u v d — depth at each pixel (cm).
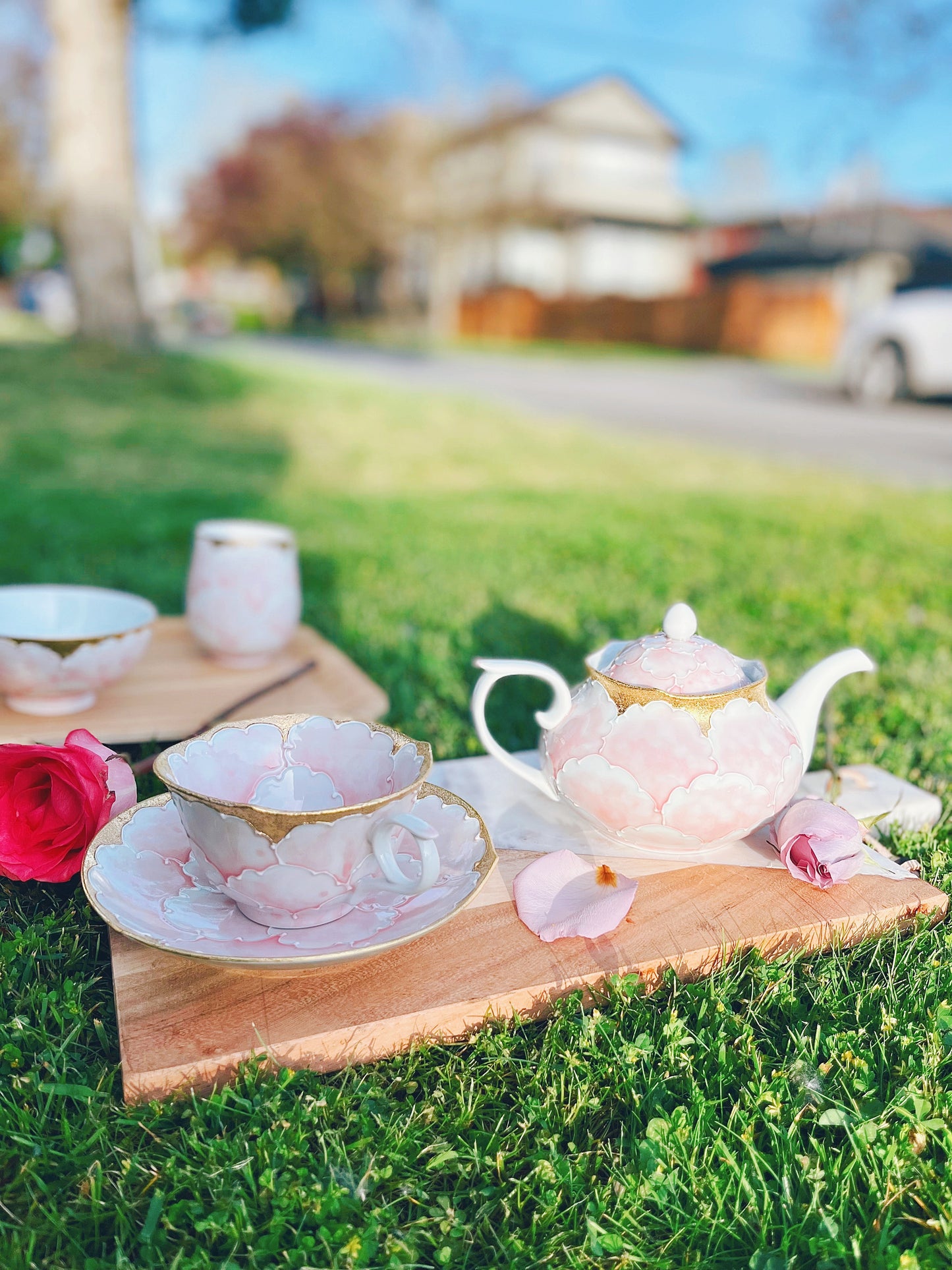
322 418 859
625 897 129
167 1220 100
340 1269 97
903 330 1022
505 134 3022
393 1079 117
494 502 532
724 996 126
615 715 131
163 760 116
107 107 1033
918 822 173
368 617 309
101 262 1081
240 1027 110
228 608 196
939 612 342
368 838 107
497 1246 102
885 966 136
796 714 144
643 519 496
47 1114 111
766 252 2545
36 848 129
